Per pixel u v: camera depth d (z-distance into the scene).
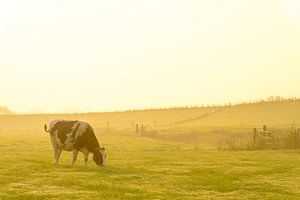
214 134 80.62
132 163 35.34
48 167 31.11
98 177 26.27
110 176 26.77
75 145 31.25
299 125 87.25
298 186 24.33
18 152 47.94
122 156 42.75
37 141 70.69
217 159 39.50
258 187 23.78
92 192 21.33
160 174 28.44
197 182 25.16
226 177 27.58
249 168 32.44
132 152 49.06
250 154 45.50
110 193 21.09
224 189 23.11
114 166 32.53
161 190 22.25
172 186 23.61
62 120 32.09
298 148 53.50
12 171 28.95
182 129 90.44
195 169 31.50
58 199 19.52
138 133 93.88
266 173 29.83
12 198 19.66
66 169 29.89
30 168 30.56
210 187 23.62
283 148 54.00
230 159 39.72
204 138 79.44
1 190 21.69
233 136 73.94
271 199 20.41
